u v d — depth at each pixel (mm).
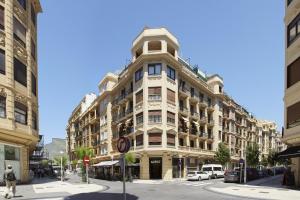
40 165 61125
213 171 40188
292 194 18000
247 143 77438
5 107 22594
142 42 41469
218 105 57938
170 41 41906
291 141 23734
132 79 44938
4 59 22953
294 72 23500
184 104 46125
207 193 18547
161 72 39938
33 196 16016
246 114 79500
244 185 25969
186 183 29969
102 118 58938
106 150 55375
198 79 50812
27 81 26594
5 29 23328
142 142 39812
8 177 15156
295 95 22859
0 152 22500
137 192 19016
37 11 31812
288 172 24938
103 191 19484
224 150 51875
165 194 17703
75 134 86500
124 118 47031
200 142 50656
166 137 39031
